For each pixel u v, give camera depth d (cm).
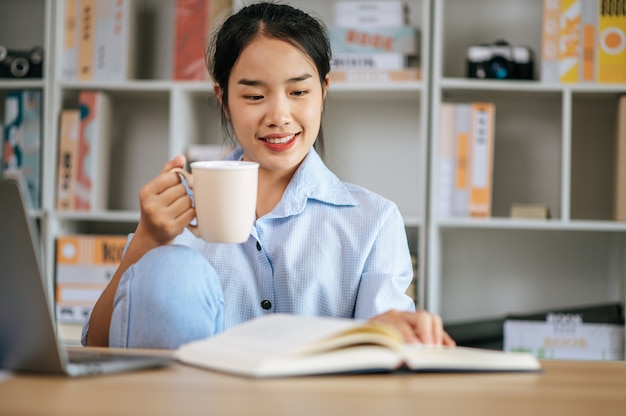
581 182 303
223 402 72
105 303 134
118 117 315
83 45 289
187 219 126
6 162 288
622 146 276
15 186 82
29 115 288
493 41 303
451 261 307
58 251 282
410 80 280
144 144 316
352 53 282
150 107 315
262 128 152
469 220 272
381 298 149
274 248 155
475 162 274
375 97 299
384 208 160
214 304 117
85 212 284
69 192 287
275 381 83
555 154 301
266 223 156
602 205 302
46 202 286
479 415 69
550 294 304
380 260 156
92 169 287
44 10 319
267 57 150
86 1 289
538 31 302
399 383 85
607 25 274
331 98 303
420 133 291
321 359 86
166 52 313
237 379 84
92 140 287
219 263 154
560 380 91
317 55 155
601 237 303
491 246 306
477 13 304
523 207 279
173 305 112
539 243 304
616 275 300
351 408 70
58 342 84
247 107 152
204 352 94
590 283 303
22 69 291
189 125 299
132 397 74
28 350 86
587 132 303
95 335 138
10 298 85
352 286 155
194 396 75
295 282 154
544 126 302
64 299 282
